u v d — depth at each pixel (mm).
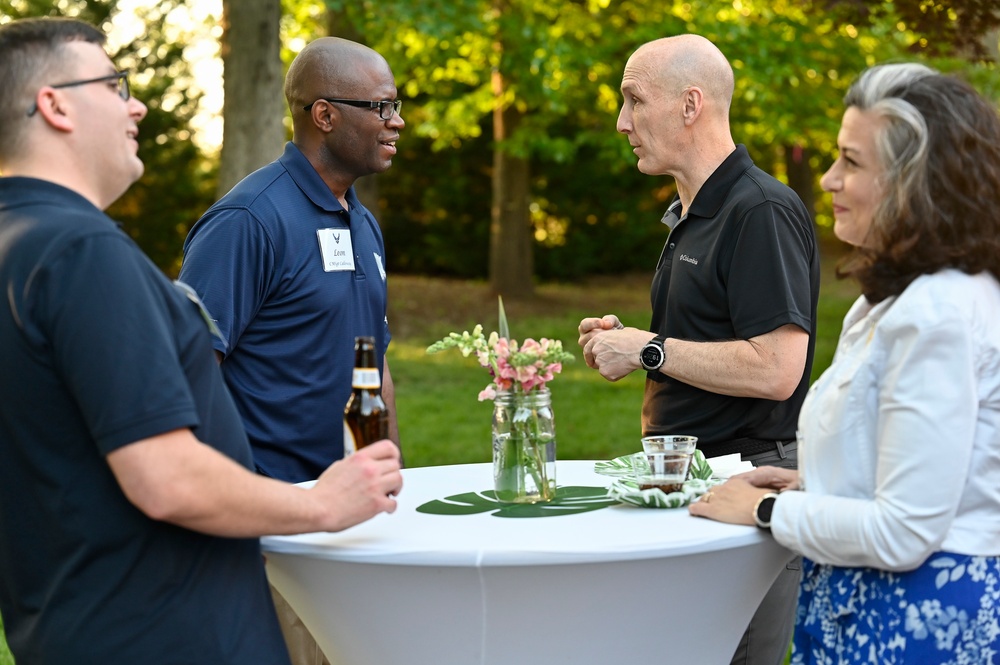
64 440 1488
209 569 1562
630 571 1702
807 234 2635
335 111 2721
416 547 1694
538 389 2111
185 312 1589
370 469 1674
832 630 1723
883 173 1622
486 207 18453
